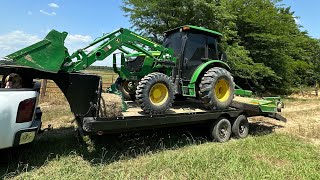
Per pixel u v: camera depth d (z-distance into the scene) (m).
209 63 6.11
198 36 6.31
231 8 16.53
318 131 7.36
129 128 4.58
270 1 18.77
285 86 21.25
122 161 4.53
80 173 3.96
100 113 4.29
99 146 5.06
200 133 6.52
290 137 6.43
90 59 4.76
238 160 4.68
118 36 5.10
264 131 7.16
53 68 4.18
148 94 4.88
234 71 15.74
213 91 5.83
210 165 4.39
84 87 4.39
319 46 28.05
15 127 3.76
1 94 3.70
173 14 13.98
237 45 15.66
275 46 17.56
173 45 6.37
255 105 6.30
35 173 3.94
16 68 4.72
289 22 20.17
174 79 5.97
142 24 14.24
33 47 4.07
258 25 16.88
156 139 5.72
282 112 10.72
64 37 4.29
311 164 4.65
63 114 8.10
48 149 4.88
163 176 4.00
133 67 5.83
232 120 6.40
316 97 19.03
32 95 3.96
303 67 21.80
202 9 13.54
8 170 3.99
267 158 5.00
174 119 5.09
